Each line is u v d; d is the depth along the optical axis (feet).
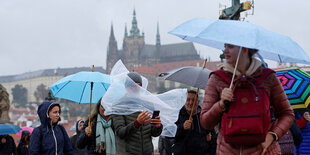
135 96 19.42
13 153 35.06
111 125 22.00
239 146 12.53
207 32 12.41
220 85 12.84
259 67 12.76
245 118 12.05
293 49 12.79
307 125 24.66
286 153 20.56
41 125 21.76
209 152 24.90
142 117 17.88
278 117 13.20
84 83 26.43
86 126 22.61
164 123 21.42
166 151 24.58
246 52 12.80
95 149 22.03
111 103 19.19
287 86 22.27
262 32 12.55
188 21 13.53
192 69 25.52
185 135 24.11
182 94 22.06
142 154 18.90
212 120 12.66
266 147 12.42
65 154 22.72
